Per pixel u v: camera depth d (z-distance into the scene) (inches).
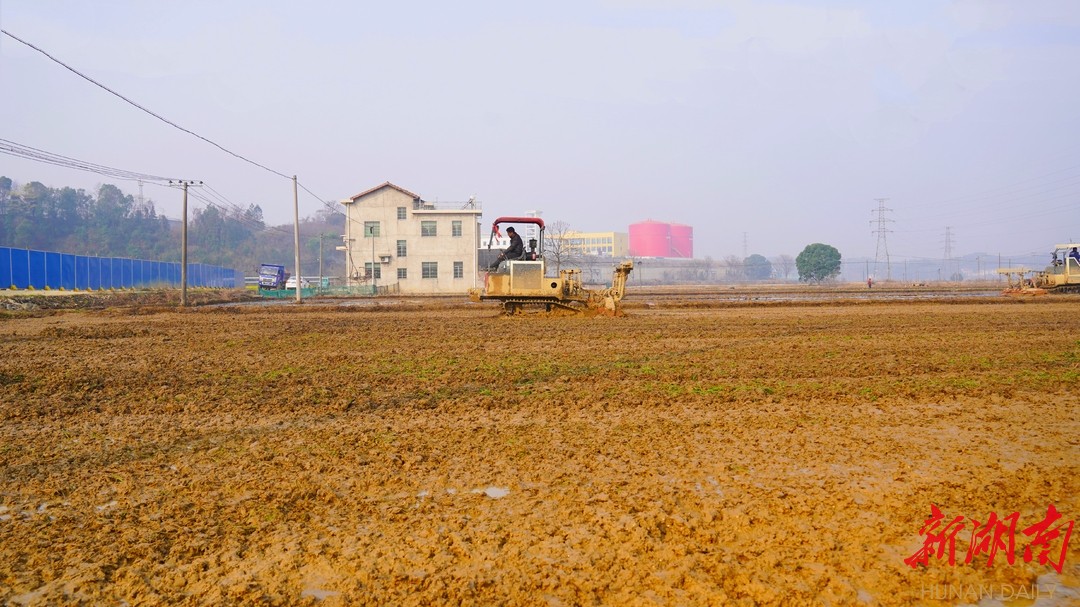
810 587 197.2
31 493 276.5
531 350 710.5
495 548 222.7
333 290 2992.1
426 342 789.2
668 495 270.1
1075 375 531.2
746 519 245.3
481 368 583.8
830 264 5861.2
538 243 1212.5
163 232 6579.7
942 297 1930.4
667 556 215.8
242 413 414.3
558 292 1179.3
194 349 729.6
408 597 193.0
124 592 196.5
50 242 5482.3
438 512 253.6
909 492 273.1
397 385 504.1
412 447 337.7
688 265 7229.3
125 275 2413.9
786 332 904.9
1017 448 335.6
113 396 465.1
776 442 345.7
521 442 346.9
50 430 374.6
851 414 407.5
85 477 294.7
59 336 871.7
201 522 245.4
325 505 261.9
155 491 277.9
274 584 200.2
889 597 193.5
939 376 535.8
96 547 224.4
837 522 243.6
